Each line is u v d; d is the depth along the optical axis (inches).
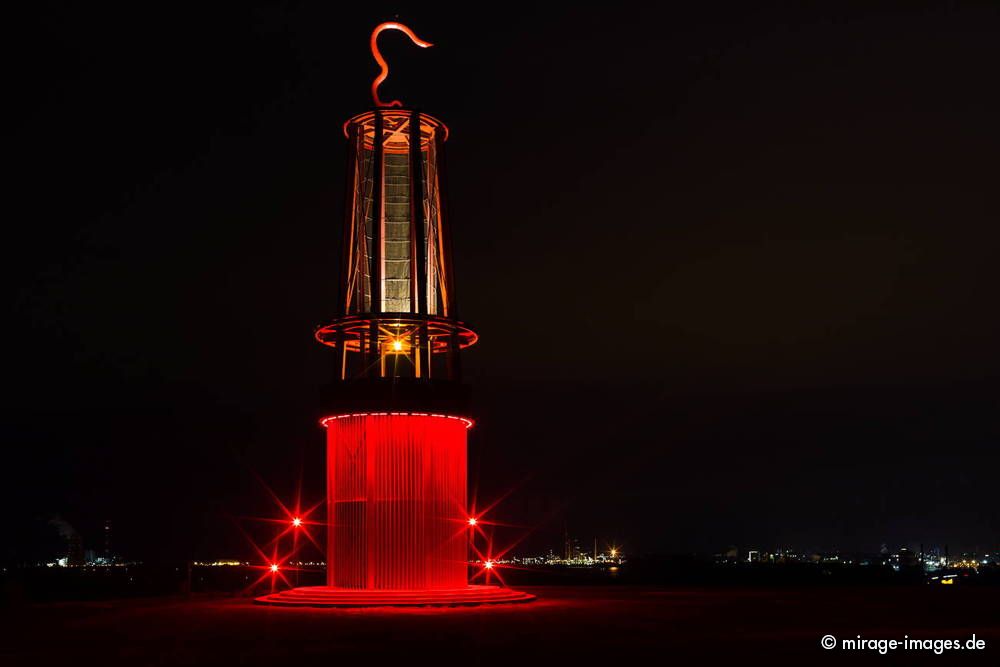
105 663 783.1
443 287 1519.4
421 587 1382.9
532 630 1012.5
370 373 1422.2
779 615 1238.3
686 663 762.2
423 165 1568.7
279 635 969.5
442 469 1422.2
